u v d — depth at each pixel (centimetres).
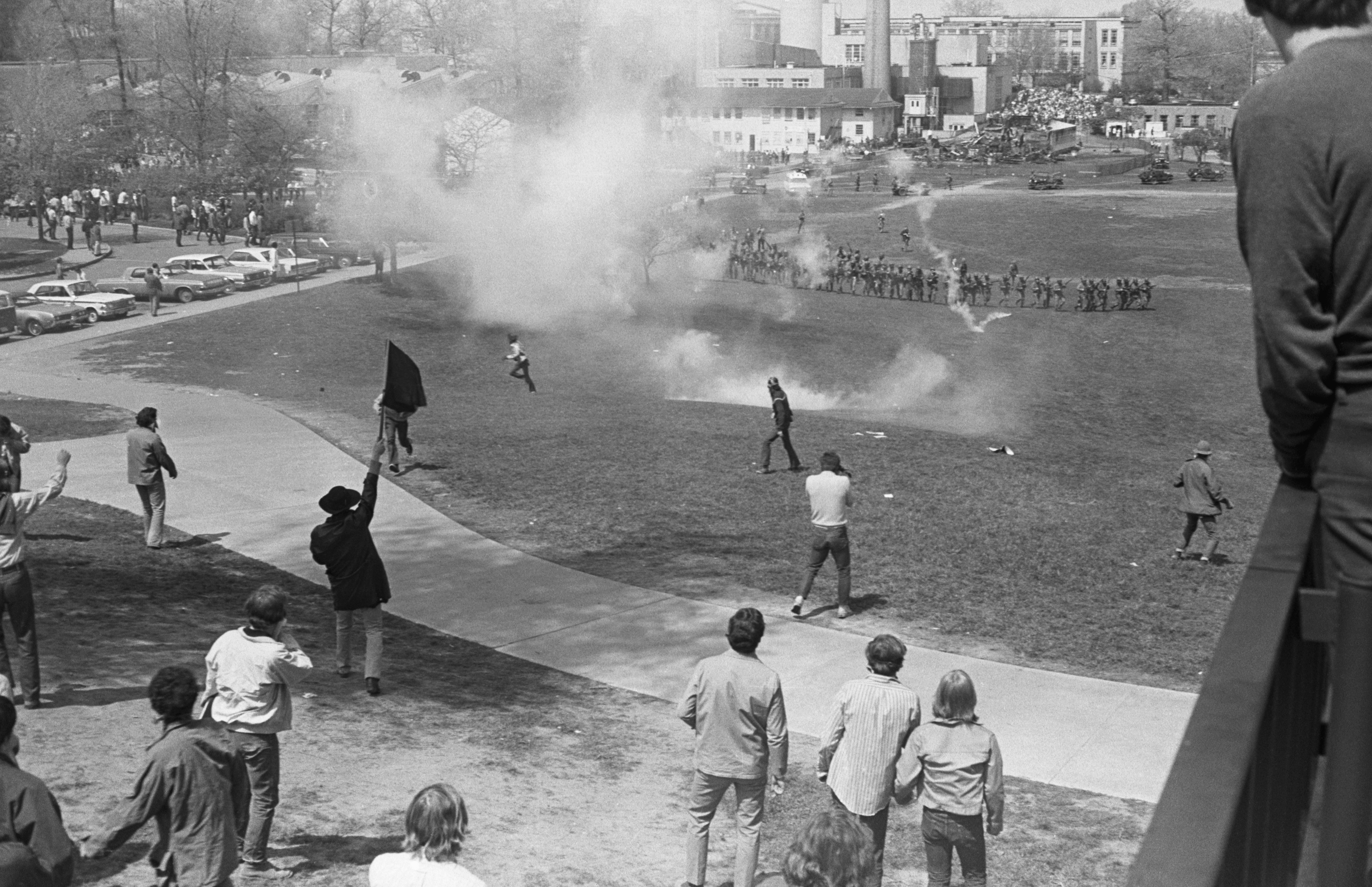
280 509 2236
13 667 1314
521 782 1180
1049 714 1425
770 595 1856
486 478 2519
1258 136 213
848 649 1631
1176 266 9006
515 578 1912
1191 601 1878
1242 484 3195
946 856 877
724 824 1127
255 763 914
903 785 879
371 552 1383
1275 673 192
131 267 7225
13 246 7900
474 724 1323
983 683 1517
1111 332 6600
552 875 996
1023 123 18788
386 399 1498
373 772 1171
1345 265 206
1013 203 12200
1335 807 207
